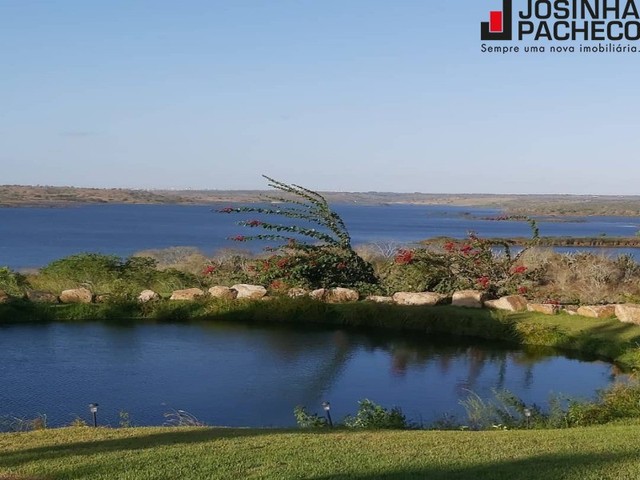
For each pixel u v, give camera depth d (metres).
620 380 13.23
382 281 22.58
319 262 22.50
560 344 16.44
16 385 12.97
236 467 6.75
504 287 20.62
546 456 7.05
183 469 6.68
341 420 10.70
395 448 7.50
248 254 31.05
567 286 21.48
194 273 25.19
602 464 6.67
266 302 20.31
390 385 13.22
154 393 12.55
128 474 6.54
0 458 7.25
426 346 16.73
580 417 9.88
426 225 117.06
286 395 12.54
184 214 161.12
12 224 103.44
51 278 22.81
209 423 10.86
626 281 22.22
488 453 7.22
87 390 12.66
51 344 16.56
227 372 14.06
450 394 12.56
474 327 17.84
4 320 19.17
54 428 9.90
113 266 23.64
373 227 105.38
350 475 6.42
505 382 13.41
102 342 16.88
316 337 17.77
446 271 21.36
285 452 7.32
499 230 99.94
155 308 20.17
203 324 19.42
